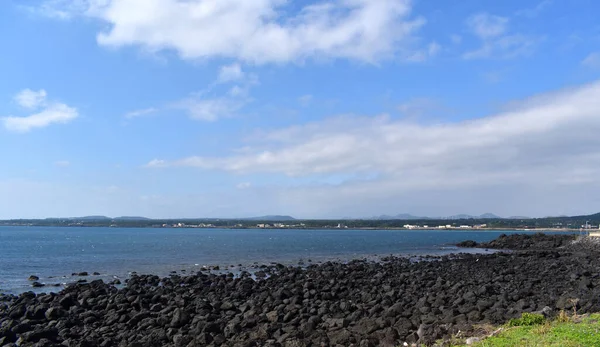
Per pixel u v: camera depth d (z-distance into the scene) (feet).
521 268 166.40
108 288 123.24
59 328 77.61
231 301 102.27
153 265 199.31
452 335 58.34
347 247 351.25
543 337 48.67
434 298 94.79
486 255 246.06
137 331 77.46
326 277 146.00
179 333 74.18
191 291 117.60
